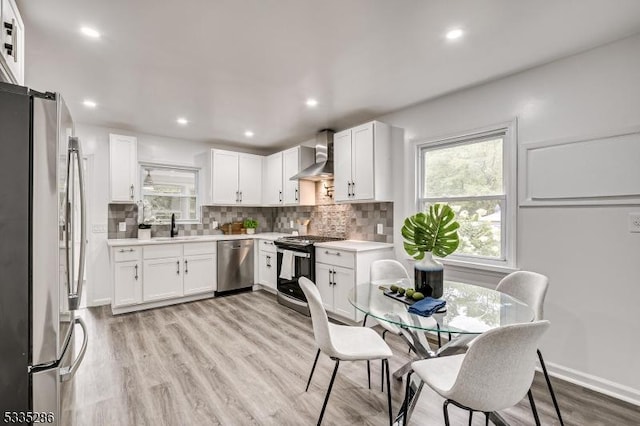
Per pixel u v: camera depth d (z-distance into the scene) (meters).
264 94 2.90
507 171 2.55
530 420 1.76
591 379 2.07
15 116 1.19
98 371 2.28
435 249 1.82
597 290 2.06
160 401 1.93
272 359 2.48
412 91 2.82
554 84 2.25
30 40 1.96
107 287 3.97
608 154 2.01
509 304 1.80
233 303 4.02
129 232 4.14
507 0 1.61
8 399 1.18
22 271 1.20
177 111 3.36
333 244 3.39
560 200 2.21
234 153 4.76
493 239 2.66
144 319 3.40
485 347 1.15
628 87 1.94
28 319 1.21
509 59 2.24
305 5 1.66
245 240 4.58
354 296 1.95
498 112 2.56
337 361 1.65
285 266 3.90
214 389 2.06
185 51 2.13
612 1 1.62
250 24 1.83
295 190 4.44
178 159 4.57
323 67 2.38
